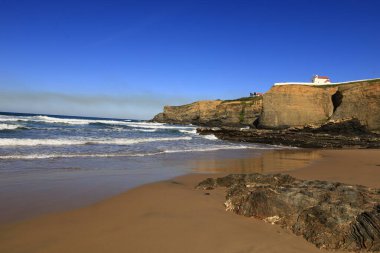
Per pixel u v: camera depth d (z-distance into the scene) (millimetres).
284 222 7730
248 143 43281
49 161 16891
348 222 7145
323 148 39531
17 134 31219
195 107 104188
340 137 47969
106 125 63844
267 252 6320
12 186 11000
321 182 10539
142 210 8672
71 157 18750
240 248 6441
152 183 12492
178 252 6152
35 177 12695
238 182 11547
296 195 8359
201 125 99062
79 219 7820
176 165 18312
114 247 6266
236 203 8883
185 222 7766
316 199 8281
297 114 71188
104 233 6953
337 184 10336
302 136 47250
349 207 7754
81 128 47000
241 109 90750
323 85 86875
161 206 9070
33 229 7074
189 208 8922
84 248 6176
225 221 7910
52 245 6270
